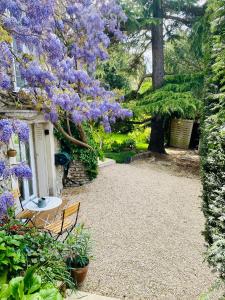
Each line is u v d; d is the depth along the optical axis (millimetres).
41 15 4285
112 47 11047
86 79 5770
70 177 9094
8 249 2898
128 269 4500
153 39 13000
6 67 4270
